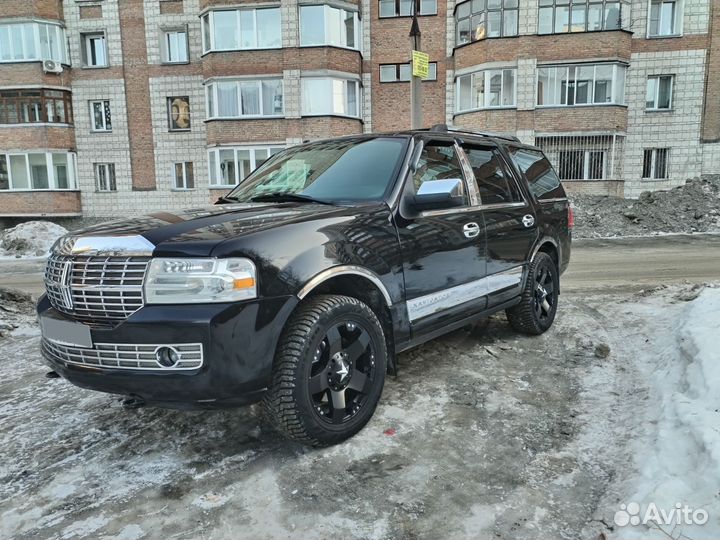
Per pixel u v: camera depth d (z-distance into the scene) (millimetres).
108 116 25562
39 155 24656
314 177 3680
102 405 3609
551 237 4871
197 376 2434
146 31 24828
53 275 2852
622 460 2662
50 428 3289
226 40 23141
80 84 25266
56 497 2562
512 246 4301
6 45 24234
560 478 2590
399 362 4156
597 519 2234
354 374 2971
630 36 22094
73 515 2420
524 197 4590
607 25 21844
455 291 3682
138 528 2311
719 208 17422
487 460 2762
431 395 3543
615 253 12023
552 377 3820
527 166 4914
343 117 23281
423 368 4023
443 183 3281
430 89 24703
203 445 3006
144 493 2564
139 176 25469
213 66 23203
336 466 2729
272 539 2207
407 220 3336
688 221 16906
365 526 2271
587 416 3209
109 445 3051
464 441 2953
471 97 23250
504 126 22484
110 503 2498
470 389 3627
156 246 2545
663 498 2199
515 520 2285
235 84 23219
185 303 2477
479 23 22766
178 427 3240
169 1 24562
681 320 4277
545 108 22219
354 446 2910
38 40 24141
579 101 22203
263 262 2568
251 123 23203
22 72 24156
